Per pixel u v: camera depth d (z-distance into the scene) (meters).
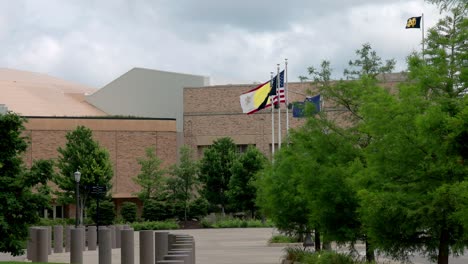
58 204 63.62
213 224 67.62
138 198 76.31
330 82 23.14
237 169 69.19
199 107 85.62
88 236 38.22
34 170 21.28
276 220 28.39
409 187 15.68
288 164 27.27
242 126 84.06
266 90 52.38
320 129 21.72
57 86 102.12
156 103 90.25
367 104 17.59
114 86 91.06
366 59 23.00
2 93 90.00
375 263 21.05
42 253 25.98
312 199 21.06
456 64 16.06
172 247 21.00
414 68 16.70
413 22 38.59
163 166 79.00
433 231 16.11
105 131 77.38
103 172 61.69
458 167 14.76
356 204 20.05
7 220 21.02
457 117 13.45
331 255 22.92
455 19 16.50
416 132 15.66
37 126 74.56
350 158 20.81
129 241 23.25
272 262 28.61
